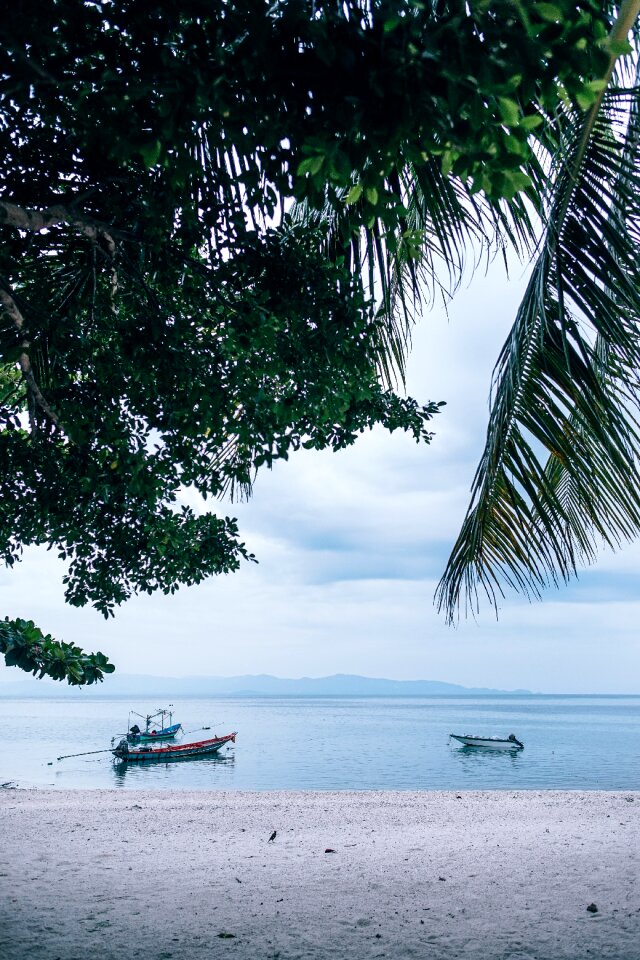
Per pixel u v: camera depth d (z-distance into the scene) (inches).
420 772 1421.0
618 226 155.1
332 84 120.0
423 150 127.3
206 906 206.4
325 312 221.5
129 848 301.1
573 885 229.0
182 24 146.2
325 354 223.1
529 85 112.9
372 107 119.2
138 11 138.0
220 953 164.6
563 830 347.3
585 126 148.6
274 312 221.8
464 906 205.8
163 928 184.4
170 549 301.4
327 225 229.1
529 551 178.4
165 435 250.1
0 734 2869.1
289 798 534.9
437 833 342.3
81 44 147.6
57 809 434.6
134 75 133.4
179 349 232.8
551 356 162.1
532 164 179.6
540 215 177.9
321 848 302.5
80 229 209.5
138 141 137.0
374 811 426.9
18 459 249.4
